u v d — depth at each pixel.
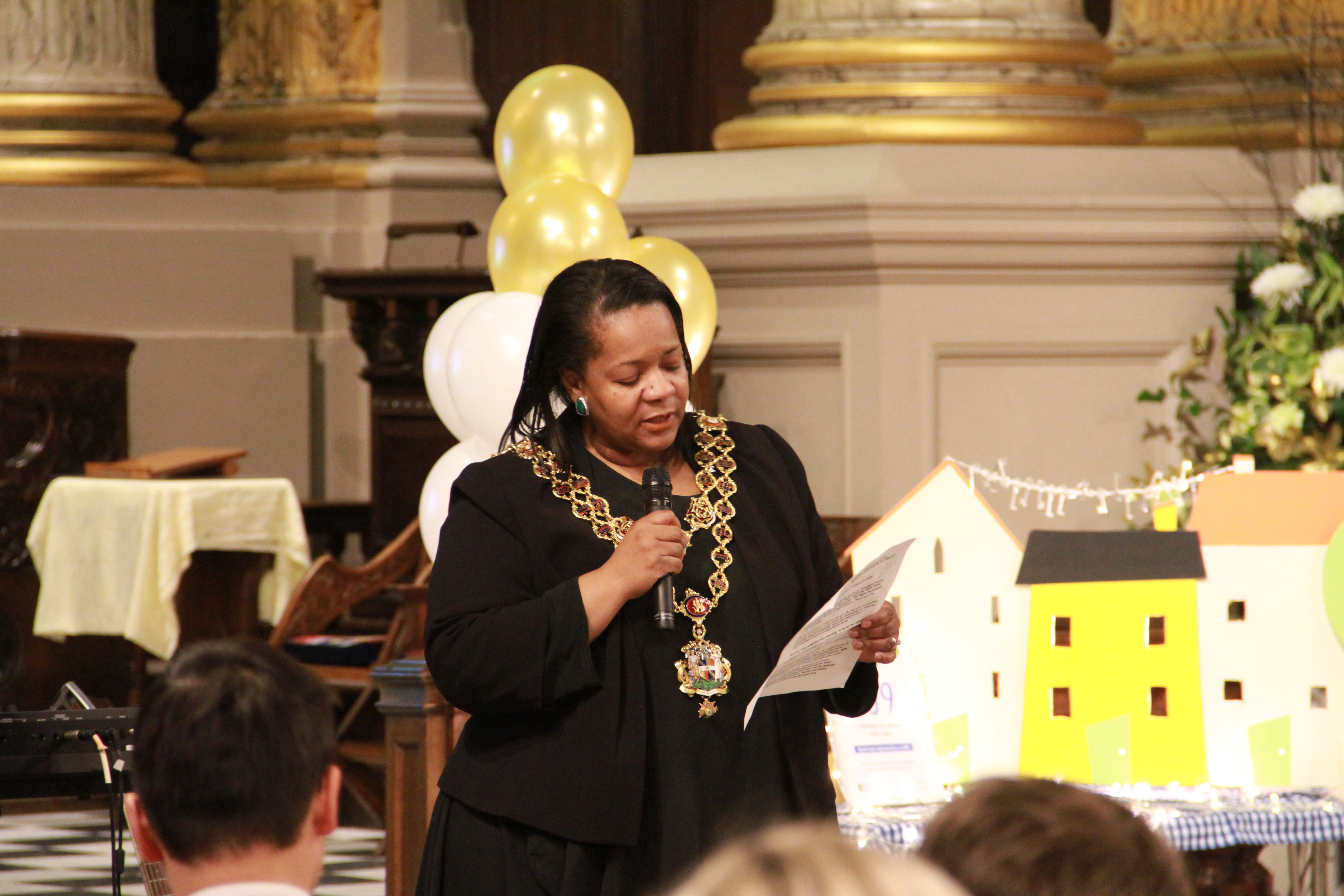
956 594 9.40
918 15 17.30
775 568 7.05
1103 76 20.41
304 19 24.30
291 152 24.06
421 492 20.36
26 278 22.33
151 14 23.86
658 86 24.69
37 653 18.64
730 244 16.62
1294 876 10.23
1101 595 9.27
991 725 9.30
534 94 12.17
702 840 6.64
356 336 20.56
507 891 6.66
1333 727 9.07
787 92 17.59
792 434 16.78
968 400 16.38
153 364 22.86
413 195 23.55
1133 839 3.58
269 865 4.65
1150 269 16.59
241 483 17.86
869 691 7.32
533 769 6.70
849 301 16.31
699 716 6.77
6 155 22.81
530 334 11.13
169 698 4.67
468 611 6.83
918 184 16.34
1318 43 19.12
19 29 23.05
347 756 16.75
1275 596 9.20
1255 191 17.30
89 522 17.72
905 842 8.31
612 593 6.61
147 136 23.42
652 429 6.97
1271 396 14.48
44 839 16.34
